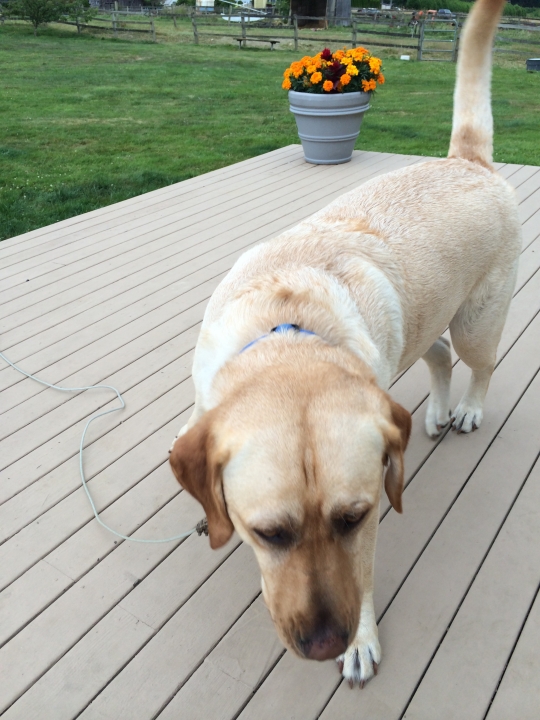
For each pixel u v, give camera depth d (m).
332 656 0.59
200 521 1.06
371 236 0.97
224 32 11.16
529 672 0.84
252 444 0.62
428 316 1.00
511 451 1.22
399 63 8.12
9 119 4.64
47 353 1.53
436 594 0.95
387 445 0.67
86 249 2.10
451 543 1.03
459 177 1.11
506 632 0.89
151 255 2.04
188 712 0.81
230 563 1.01
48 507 1.11
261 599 0.95
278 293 0.84
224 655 0.87
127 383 1.42
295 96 2.87
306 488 0.60
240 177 2.87
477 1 1.11
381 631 0.90
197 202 2.53
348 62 2.79
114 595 0.96
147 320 1.66
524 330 1.59
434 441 1.26
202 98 5.61
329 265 0.90
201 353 0.87
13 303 1.76
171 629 0.91
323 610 0.60
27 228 2.59
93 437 1.27
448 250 1.00
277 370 0.71
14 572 0.99
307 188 2.65
